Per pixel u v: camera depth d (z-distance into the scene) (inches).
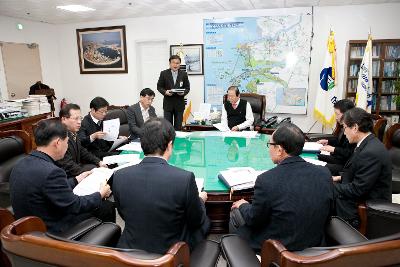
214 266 43.5
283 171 48.0
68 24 250.5
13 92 226.4
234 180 69.5
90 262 28.2
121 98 251.1
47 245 29.2
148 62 241.1
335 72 187.0
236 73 216.1
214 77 220.7
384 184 67.8
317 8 193.9
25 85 234.4
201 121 158.1
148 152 48.1
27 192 52.6
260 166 84.0
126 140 119.0
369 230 62.3
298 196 45.9
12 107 162.6
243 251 45.7
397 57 179.3
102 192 64.4
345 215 69.6
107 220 78.4
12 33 222.4
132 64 240.8
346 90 189.3
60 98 263.1
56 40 257.3
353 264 28.2
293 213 45.8
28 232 32.8
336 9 191.9
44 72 248.8
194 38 220.5
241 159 91.1
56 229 55.9
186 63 224.7
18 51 227.1
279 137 49.7
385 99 186.7
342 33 194.1
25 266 32.1
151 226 45.1
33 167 53.7
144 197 44.7
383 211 59.7
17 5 182.9
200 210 48.8
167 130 48.5
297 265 28.5
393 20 185.8
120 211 47.4
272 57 206.7
